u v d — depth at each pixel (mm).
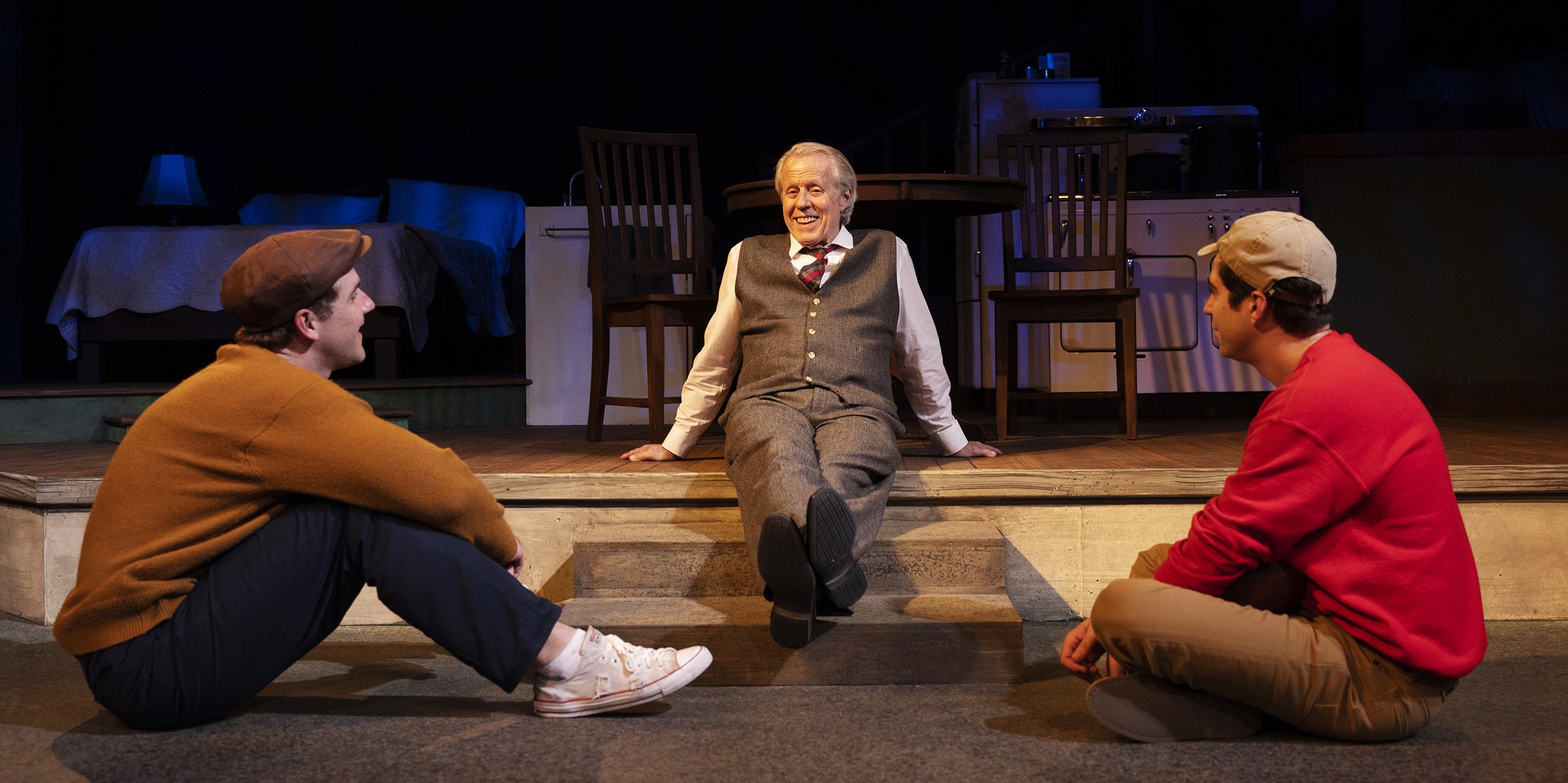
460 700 1789
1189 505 2334
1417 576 1434
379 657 2100
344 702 1785
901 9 6184
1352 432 1418
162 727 1605
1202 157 4262
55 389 3605
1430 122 4750
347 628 2354
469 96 6094
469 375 5484
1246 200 4051
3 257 4895
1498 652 2041
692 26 6152
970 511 2330
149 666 1521
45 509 2379
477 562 1560
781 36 6176
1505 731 1584
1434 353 4184
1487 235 4168
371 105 6062
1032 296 3014
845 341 2166
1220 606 1489
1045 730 1613
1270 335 1538
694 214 3240
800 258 2258
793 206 2217
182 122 5938
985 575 2072
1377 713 1474
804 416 2080
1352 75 4871
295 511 1549
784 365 2154
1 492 2447
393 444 1505
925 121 5656
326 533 1545
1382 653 1456
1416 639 1439
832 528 1638
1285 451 1438
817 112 6184
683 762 1484
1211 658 1474
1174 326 4043
